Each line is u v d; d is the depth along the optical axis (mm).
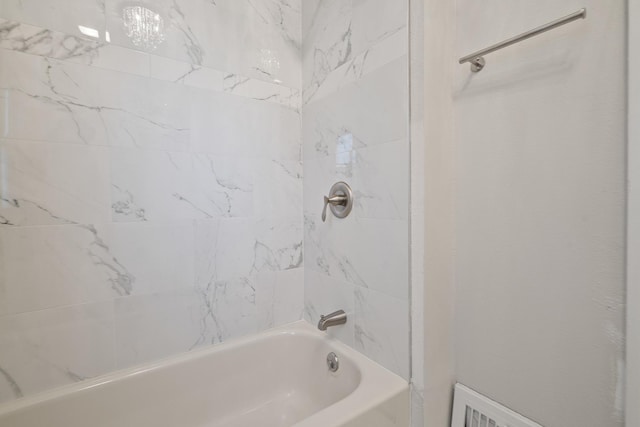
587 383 766
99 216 1046
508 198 908
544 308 839
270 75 1417
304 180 1520
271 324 1457
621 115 694
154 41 1131
